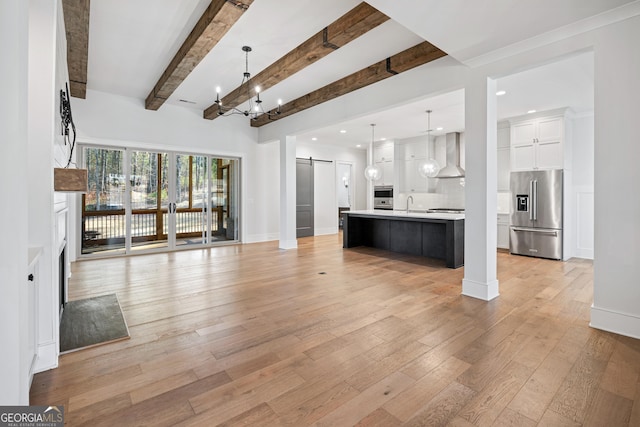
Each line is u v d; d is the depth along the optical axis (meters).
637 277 2.39
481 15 2.49
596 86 2.53
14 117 1.12
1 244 1.12
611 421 1.53
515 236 6.00
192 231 6.70
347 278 4.23
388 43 3.56
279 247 6.79
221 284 3.93
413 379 1.90
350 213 6.67
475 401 1.69
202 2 2.86
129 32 3.39
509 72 3.13
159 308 3.08
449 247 4.85
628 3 2.30
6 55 1.10
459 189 7.70
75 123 5.22
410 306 3.14
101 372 1.96
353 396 1.74
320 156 9.21
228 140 7.02
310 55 3.54
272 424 1.52
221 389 1.79
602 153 2.52
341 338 2.44
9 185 1.12
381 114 6.01
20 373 1.17
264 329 2.60
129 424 1.51
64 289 3.11
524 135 6.04
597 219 2.57
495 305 3.17
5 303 1.12
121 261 5.32
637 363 2.05
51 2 1.92
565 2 2.30
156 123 6.01
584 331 2.54
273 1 2.80
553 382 1.86
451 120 6.51
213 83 4.89
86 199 5.47
